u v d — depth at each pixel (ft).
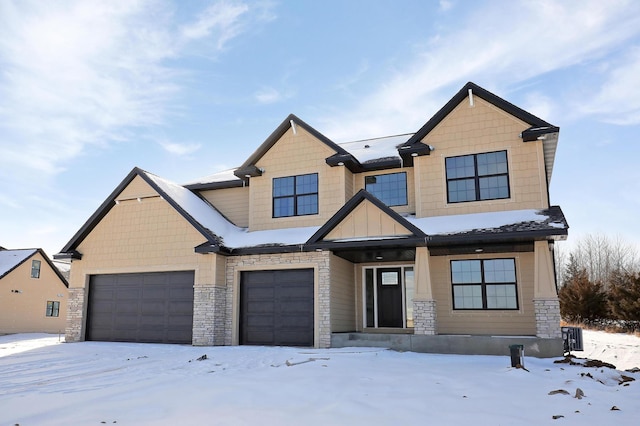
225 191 63.10
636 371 32.09
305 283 49.49
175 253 53.31
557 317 39.91
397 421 17.79
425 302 43.68
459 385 25.09
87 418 18.44
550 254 42.70
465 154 48.93
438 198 48.98
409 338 43.27
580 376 27.58
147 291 55.06
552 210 44.27
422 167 50.19
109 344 52.13
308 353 40.29
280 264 49.88
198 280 51.47
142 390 24.18
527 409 19.60
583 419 17.84
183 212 53.26
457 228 43.93
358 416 18.60
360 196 46.32
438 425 17.17
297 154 56.39
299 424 17.43
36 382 27.89
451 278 48.39
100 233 57.93
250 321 51.26
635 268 191.42
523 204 45.88
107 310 56.80
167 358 39.22
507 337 40.50
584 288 104.88
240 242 52.95
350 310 52.21
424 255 44.55
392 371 30.09
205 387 24.75
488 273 47.47
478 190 47.85
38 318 100.89
